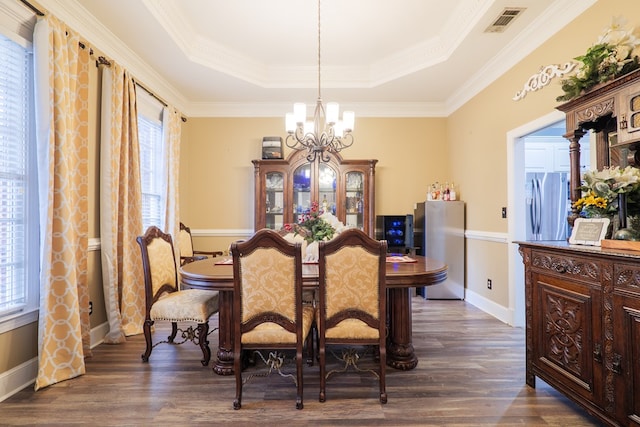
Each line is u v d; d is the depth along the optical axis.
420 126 4.88
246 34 3.40
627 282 1.42
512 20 2.77
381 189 4.88
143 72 3.61
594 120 1.89
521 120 3.13
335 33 3.38
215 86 4.18
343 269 1.91
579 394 1.68
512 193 3.27
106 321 2.97
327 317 1.94
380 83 4.09
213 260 2.91
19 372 2.09
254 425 1.72
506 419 1.77
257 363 2.51
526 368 2.12
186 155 4.80
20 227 2.20
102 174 2.88
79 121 2.65
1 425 1.71
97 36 2.86
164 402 1.94
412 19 3.13
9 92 2.12
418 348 2.74
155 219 4.02
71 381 2.20
